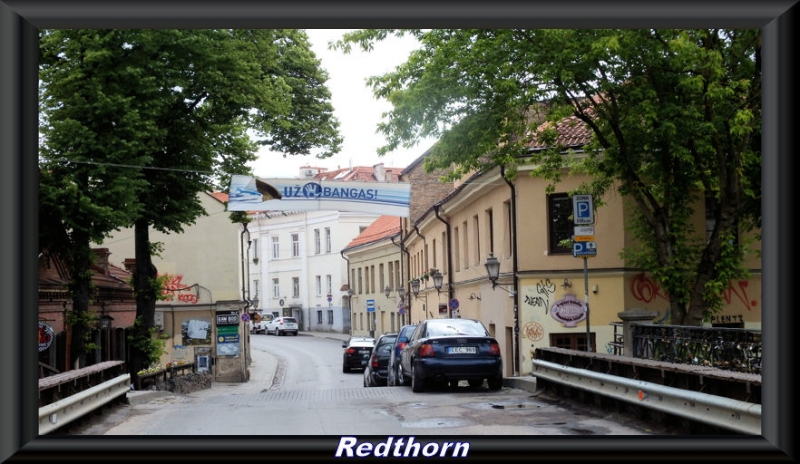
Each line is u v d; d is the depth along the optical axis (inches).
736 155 650.8
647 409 399.2
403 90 677.3
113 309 1216.2
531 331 976.9
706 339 434.3
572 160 828.6
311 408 538.9
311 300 3191.4
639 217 787.4
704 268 682.2
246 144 1003.9
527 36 637.9
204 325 1510.8
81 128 806.5
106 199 819.4
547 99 665.0
